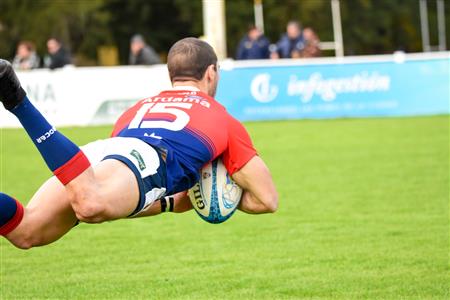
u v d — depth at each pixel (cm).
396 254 1698
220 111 1186
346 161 3020
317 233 1917
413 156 3108
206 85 1224
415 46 10375
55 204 1111
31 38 8512
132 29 9612
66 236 1950
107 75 4303
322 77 4509
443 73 4619
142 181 1088
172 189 1133
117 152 1102
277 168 2894
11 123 4453
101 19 8731
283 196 2391
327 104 4528
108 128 4131
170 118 1159
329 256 1702
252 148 1183
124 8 9469
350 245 1788
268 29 9369
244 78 4416
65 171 1038
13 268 1662
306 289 1464
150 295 1452
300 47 5097
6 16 8569
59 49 4859
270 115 4456
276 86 4459
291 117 4481
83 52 9144
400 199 2302
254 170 1171
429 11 10581
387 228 1945
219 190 1177
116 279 1564
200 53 1216
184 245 1842
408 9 10194
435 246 1759
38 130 1035
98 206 1040
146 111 1184
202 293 1457
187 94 1193
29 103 1034
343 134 3809
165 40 9950
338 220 2053
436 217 2058
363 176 2695
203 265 1659
